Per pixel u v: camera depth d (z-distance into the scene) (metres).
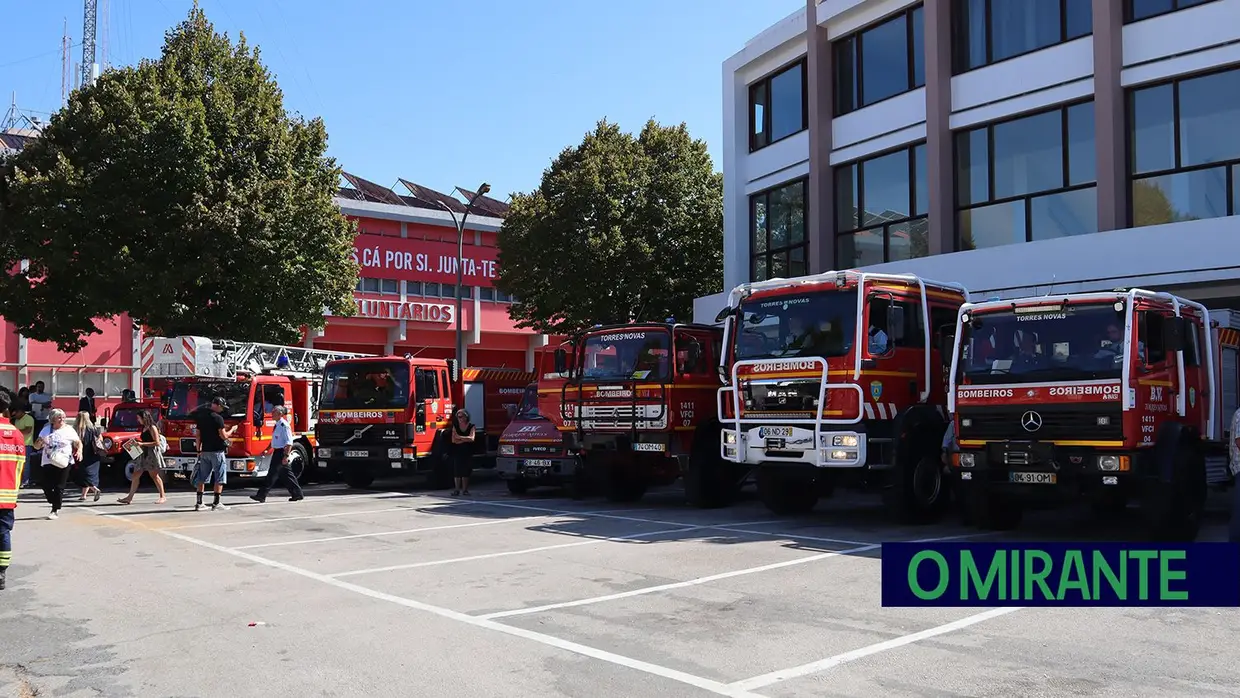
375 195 46.31
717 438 16.52
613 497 17.58
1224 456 12.75
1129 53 17.05
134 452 17.58
